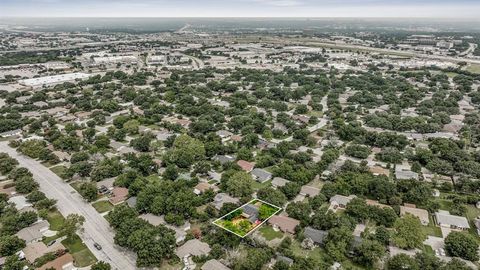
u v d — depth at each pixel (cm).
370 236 11881
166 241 11050
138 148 19725
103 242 11975
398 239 11456
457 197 14675
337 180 15600
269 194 14238
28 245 11512
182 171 16925
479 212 13988
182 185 15025
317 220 12500
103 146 19862
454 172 16988
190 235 11962
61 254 11156
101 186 15525
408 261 10319
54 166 18100
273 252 11100
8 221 12244
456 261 10262
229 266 10600
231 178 15012
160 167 17812
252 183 15600
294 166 17050
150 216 13150
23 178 15475
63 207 14212
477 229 12675
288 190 14650
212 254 10912
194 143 18900
